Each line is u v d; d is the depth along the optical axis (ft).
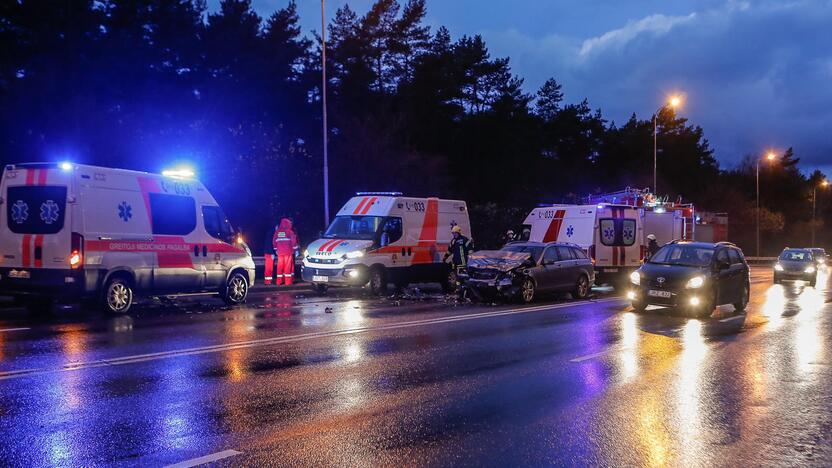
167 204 44.04
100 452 16.44
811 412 21.18
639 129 225.76
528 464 16.22
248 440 17.62
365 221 59.72
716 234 104.99
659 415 20.66
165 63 122.11
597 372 26.84
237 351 29.60
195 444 17.20
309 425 19.04
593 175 209.56
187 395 21.91
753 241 237.04
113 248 40.29
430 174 113.39
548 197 168.45
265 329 36.29
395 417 20.03
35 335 32.50
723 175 280.72
